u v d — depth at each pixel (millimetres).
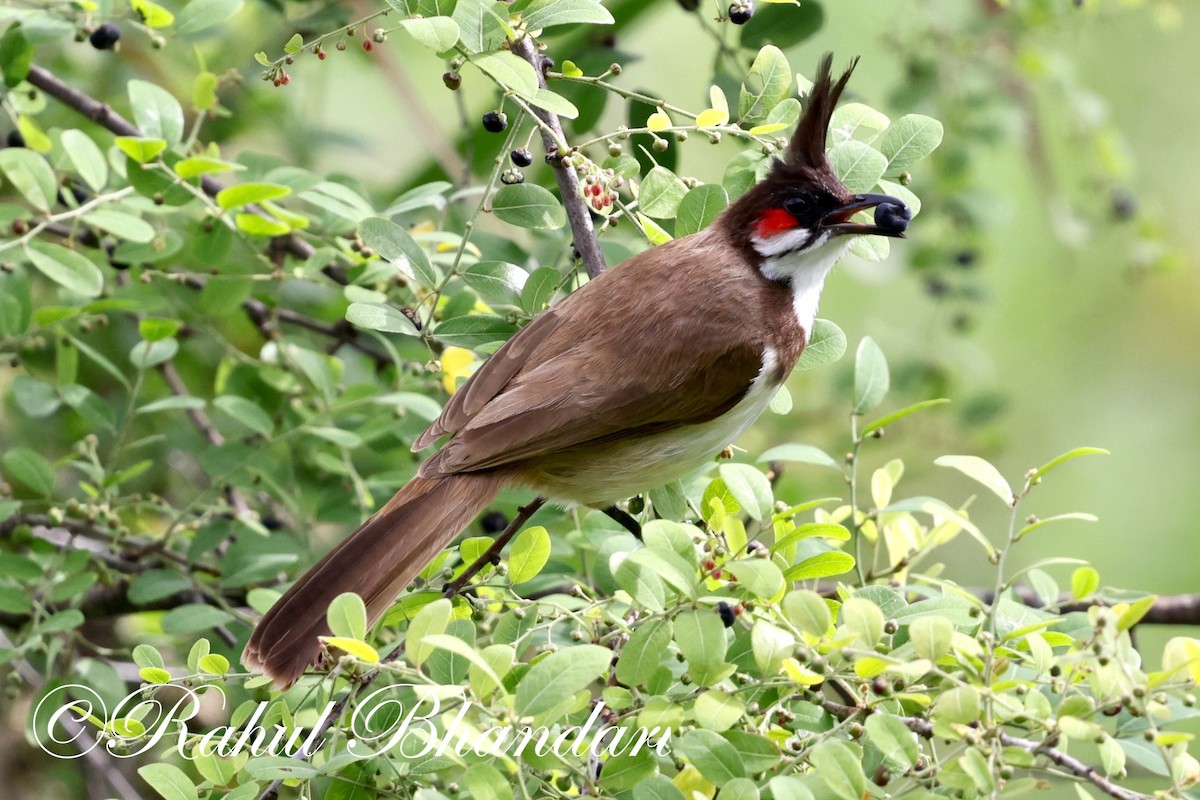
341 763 5969
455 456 7812
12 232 9383
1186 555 14867
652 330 8047
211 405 11555
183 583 9086
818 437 12406
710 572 6316
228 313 9688
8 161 8555
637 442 8031
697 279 8258
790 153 8367
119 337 11156
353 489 9648
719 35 9539
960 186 12727
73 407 9648
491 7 7645
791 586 6855
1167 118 16109
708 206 8133
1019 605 6723
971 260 12953
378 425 9523
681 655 6668
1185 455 15570
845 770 5473
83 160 8641
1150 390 15883
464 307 8859
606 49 9766
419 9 7305
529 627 6812
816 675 5738
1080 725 5473
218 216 8867
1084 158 13445
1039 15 12680
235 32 12195
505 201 7793
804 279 8500
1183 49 15977
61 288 9805
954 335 13258
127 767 10477
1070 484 15375
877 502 7949
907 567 7922
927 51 12789
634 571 6184
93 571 9508
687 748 5723
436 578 7707
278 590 8945
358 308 7812
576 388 7941
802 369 8656
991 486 6559
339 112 14391
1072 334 16125
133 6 9016
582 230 8367
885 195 8195
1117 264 16062
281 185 8594
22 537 9688
